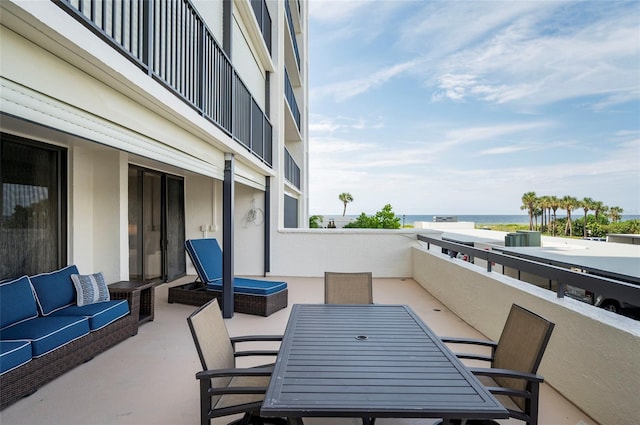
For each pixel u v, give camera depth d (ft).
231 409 6.36
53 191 14.82
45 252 14.39
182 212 27.25
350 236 27.25
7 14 5.11
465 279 16.17
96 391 9.50
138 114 9.22
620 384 7.48
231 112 16.96
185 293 18.70
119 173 17.06
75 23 6.01
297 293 21.85
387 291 22.49
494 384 7.58
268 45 30.78
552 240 39.37
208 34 13.93
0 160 12.45
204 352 6.77
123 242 17.24
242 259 27.99
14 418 8.21
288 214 39.99
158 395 9.32
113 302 13.11
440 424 7.55
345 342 7.52
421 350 7.09
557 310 9.57
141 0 10.47
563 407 8.78
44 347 9.54
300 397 5.23
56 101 6.49
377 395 5.31
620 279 15.35
